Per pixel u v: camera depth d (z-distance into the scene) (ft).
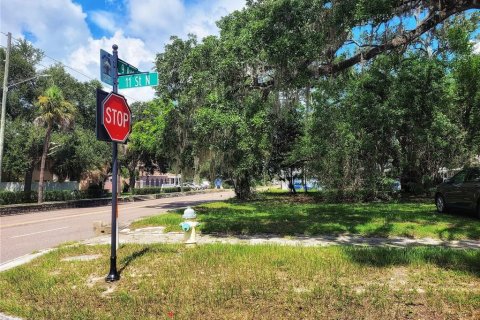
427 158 79.92
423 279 20.24
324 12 36.47
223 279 20.58
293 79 38.50
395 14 33.65
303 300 16.89
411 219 43.27
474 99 74.95
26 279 21.90
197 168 81.30
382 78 69.31
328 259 24.63
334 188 76.48
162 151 85.46
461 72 72.74
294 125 96.32
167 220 48.49
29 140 97.76
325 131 74.13
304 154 85.25
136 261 25.62
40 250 33.94
